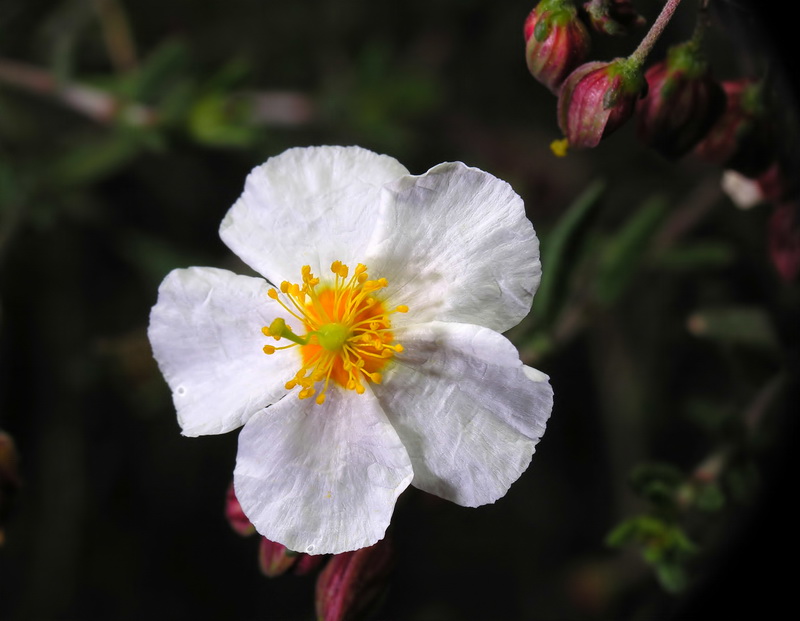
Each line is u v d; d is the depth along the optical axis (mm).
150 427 204
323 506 151
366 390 152
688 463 201
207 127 196
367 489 151
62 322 203
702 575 184
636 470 173
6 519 162
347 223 153
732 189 174
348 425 152
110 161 200
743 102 163
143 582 203
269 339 153
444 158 209
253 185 153
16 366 202
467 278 151
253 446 151
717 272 198
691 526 184
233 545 204
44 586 199
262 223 153
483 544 205
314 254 153
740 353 185
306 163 153
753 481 177
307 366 152
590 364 205
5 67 200
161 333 152
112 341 199
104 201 206
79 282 205
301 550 150
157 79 196
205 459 205
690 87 158
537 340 174
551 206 206
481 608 204
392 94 207
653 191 203
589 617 201
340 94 207
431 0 211
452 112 209
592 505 204
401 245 152
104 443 203
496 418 151
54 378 202
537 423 150
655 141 161
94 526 202
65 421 202
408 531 205
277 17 211
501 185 151
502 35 209
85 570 201
